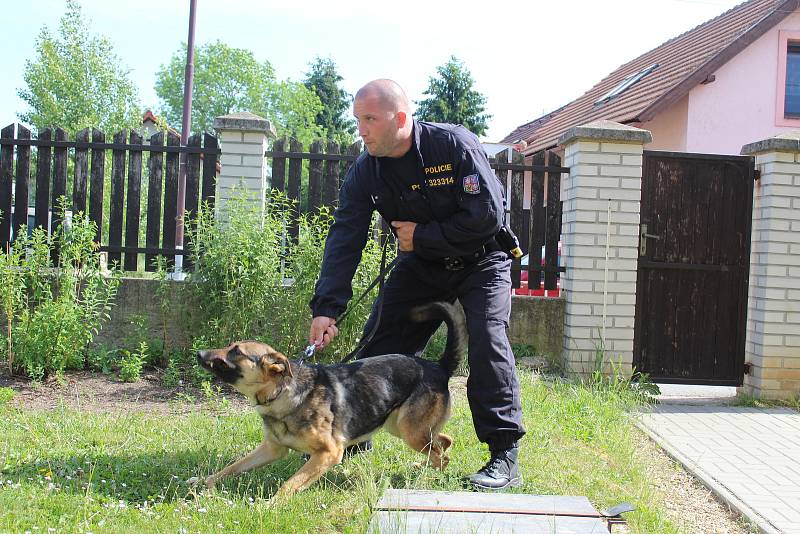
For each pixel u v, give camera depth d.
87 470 4.00
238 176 7.50
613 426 5.80
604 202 7.70
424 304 4.47
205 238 6.86
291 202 7.86
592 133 7.61
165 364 7.00
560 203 8.18
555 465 4.65
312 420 3.81
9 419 5.03
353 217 4.38
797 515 4.42
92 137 7.72
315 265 6.78
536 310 8.02
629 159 7.70
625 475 4.78
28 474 3.87
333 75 60.22
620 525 3.87
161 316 7.28
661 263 7.89
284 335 6.77
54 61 23.12
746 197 7.94
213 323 6.65
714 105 14.27
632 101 16.05
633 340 7.85
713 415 7.05
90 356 6.80
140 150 7.67
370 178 4.29
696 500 4.70
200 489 3.82
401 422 4.19
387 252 6.88
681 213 7.92
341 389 3.95
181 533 3.22
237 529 3.30
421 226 4.12
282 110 53.69
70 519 3.32
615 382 7.11
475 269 4.30
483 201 4.01
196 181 7.72
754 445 5.96
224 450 4.50
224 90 52.94
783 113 14.44
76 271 6.74
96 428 4.89
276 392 3.81
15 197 7.66
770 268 7.74
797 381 7.80
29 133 7.65
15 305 6.57
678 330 7.95
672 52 18.86
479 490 3.98
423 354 7.41
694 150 14.31
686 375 7.98
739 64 14.23
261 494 3.79
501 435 4.14
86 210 7.68
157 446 4.55
